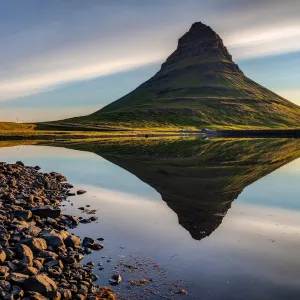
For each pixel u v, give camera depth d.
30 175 33.50
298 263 13.68
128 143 92.75
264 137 137.00
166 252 14.88
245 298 11.15
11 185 26.89
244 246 15.45
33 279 11.08
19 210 18.59
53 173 36.09
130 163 46.84
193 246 15.53
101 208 22.48
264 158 50.78
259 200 24.05
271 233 17.16
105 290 11.67
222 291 11.61
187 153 60.03
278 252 14.77
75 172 39.19
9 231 15.71
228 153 59.47
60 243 14.95
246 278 12.48
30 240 14.13
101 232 17.59
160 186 29.78
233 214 20.62
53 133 143.50
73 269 13.06
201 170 39.09
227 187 28.95
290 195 25.55
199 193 26.64
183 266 13.50
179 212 21.22
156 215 20.64
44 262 13.23
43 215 19.53
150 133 157.50
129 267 13.47
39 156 58.38
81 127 185.25
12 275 11.54
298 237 16.56
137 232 17.55
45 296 10.80
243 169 39.56
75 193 27.22
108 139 117.06
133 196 25.95
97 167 43.16
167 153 60.69
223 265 13.55
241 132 167.12
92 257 14.44
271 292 11.49
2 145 89.44
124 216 20.48
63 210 22.00
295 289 11.68
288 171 37.72
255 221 19.16
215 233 17.27
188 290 11.71
